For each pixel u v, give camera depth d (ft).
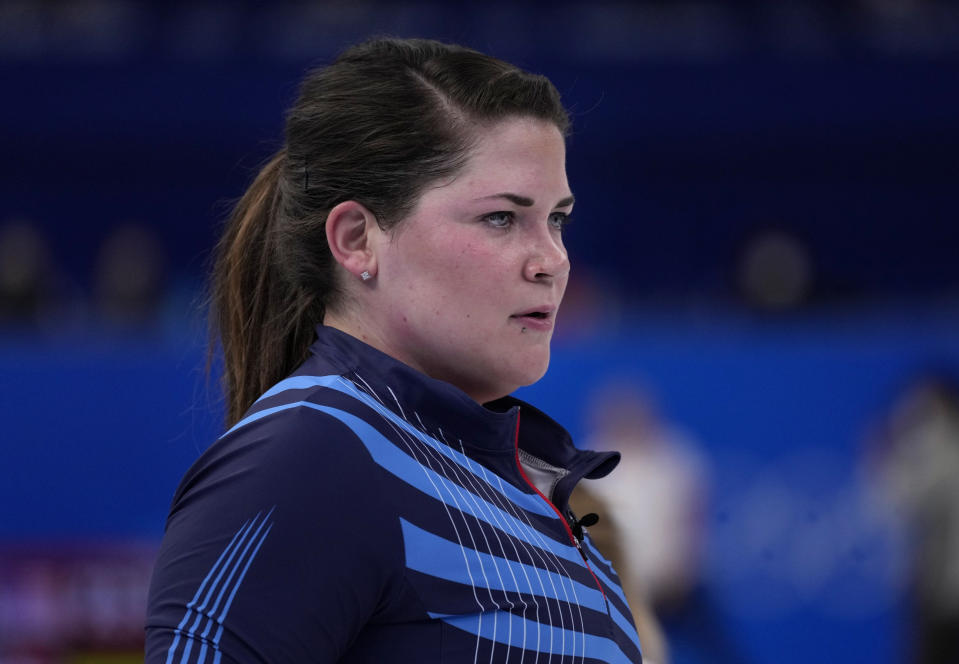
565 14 96.89
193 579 10.89
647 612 19.12
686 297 93.20
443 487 11.85
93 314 77.46
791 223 96.73
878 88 91.15
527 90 12.76
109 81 88.89
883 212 97.50
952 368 54.75
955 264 97.30
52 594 52.37
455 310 12.59
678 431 54.75
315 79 13.43
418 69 12.82
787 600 53.72
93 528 52.85
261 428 11.59
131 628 52.49
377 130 12.62
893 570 53.78
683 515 53.67
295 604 10.76
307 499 11.00
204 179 95.20
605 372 55.21
